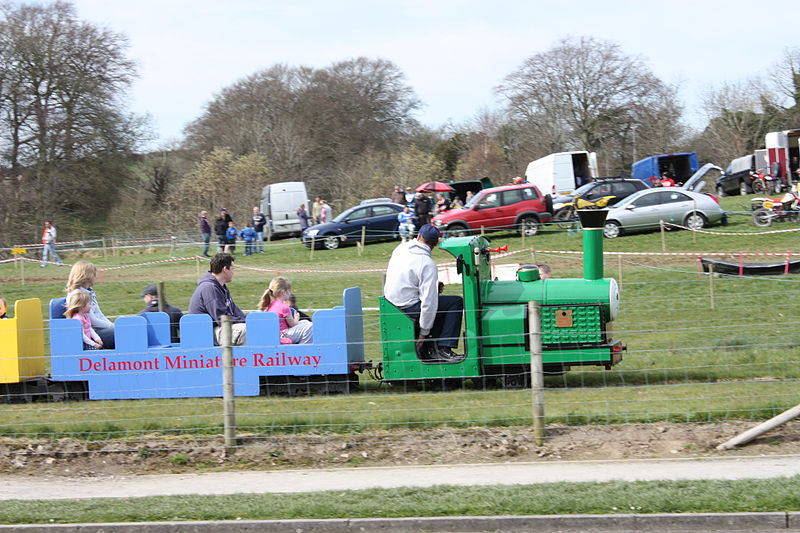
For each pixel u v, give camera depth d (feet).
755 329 118.83
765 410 77.41
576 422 77.05
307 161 583.58
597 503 57.72
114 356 92.68
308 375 91.45
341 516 58.13
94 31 410.72
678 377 92.79
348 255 239.50
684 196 235.61
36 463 75.15
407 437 75.97
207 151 578.66
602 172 512.22
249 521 57.72
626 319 133.08
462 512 57.72
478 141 558.15
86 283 97.40
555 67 510.99
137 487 68.59
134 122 436.76
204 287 93.97
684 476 64.49
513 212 251.39
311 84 640.58
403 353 89.86
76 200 413.59
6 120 396.37
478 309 90.58
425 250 88.99
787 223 236.43
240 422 79.56
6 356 93.35
